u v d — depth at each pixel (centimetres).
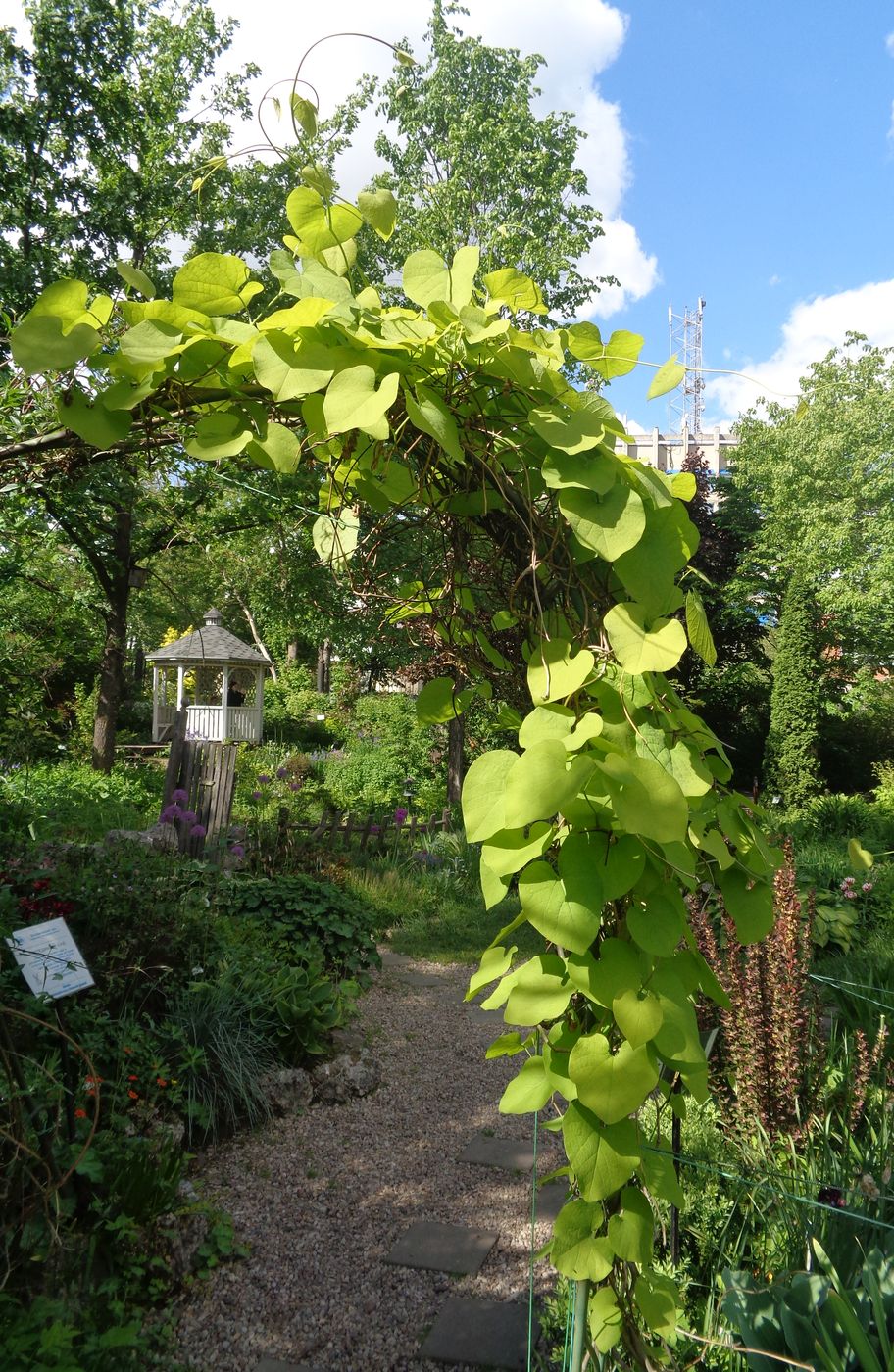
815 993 303
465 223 1355
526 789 111
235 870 671
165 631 2423
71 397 124
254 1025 396
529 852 121
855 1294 172
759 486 2130
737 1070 274
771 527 2025
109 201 1064
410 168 1514
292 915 549
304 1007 416
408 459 149
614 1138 124
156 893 435
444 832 1008
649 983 124
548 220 1451
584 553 136
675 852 119
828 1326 166
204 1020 371
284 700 2316
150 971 387
